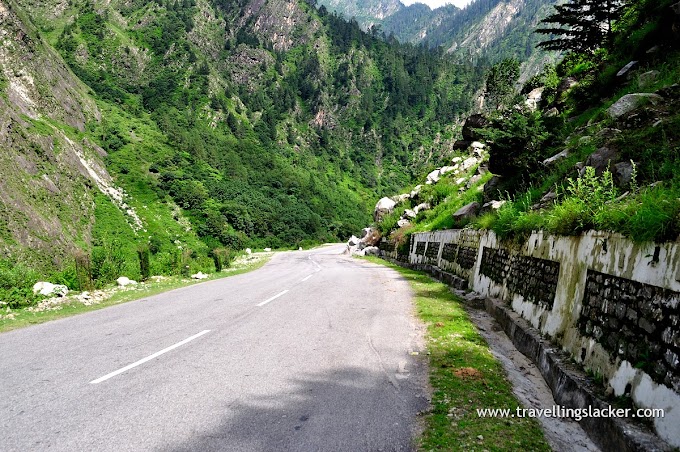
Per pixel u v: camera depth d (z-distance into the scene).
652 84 10.90
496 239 10.38
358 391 4.80
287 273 21.19
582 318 5.14
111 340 6.88
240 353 6.18
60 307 10.28
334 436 3.69
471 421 4.09
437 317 8.97
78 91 91.62
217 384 4.90
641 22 16.06
